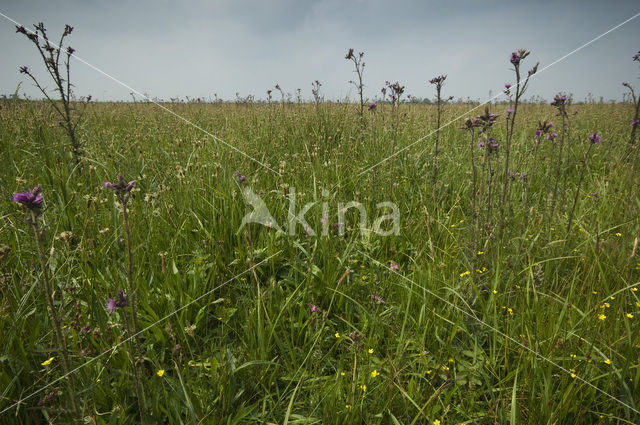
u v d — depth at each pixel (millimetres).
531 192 4172
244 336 2182
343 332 2295
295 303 2418
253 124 6734
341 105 7430
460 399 1807
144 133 6047
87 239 2512
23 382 1755
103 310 2119
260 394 1896
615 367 1834
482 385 1816
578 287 2412
